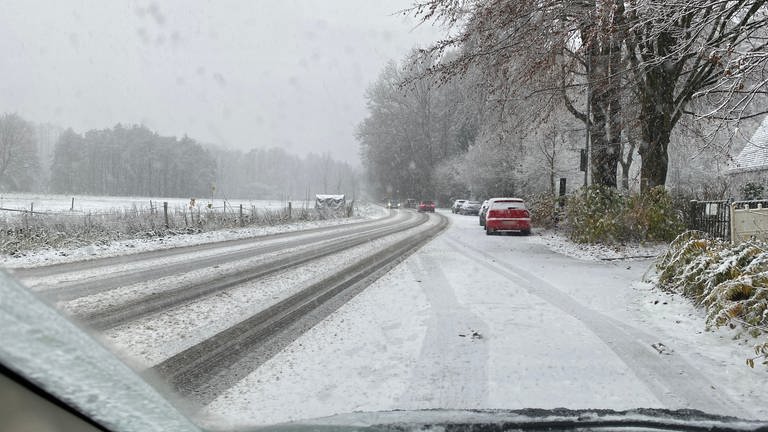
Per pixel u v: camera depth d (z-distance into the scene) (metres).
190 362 4.35
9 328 0.97
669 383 3.91
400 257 12.00
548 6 10.66
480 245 15.21
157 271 9.58
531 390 3.75
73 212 20.72
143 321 5.77
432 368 4.23
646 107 12.90
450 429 1.99
